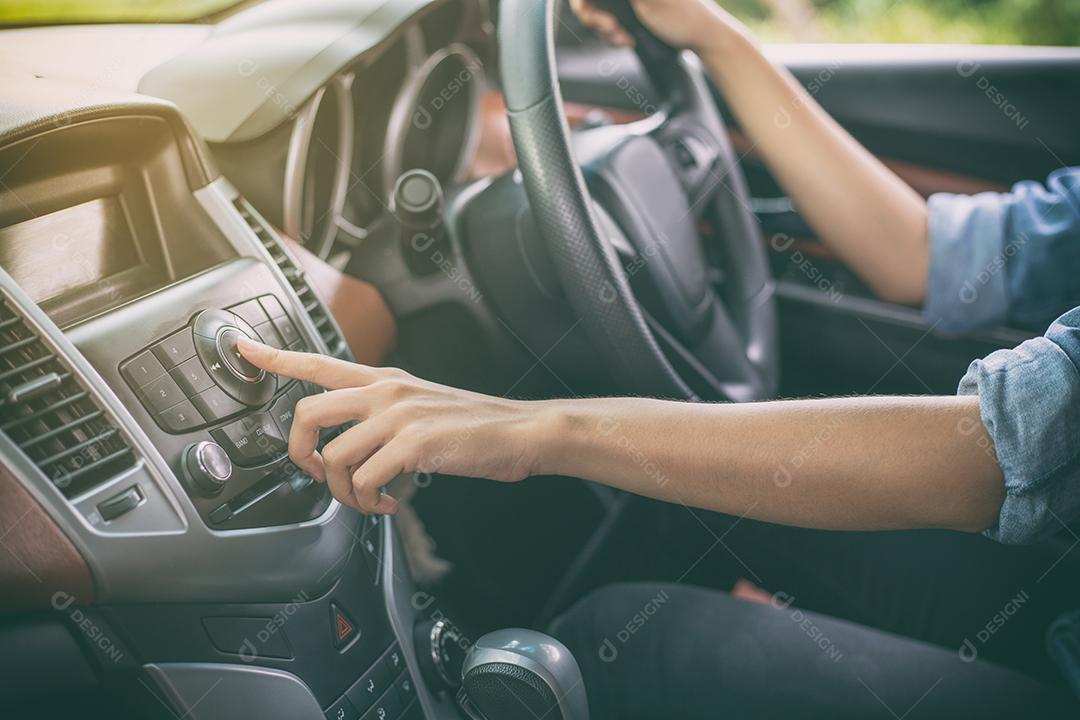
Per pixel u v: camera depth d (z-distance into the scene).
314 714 0.68
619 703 0.77
